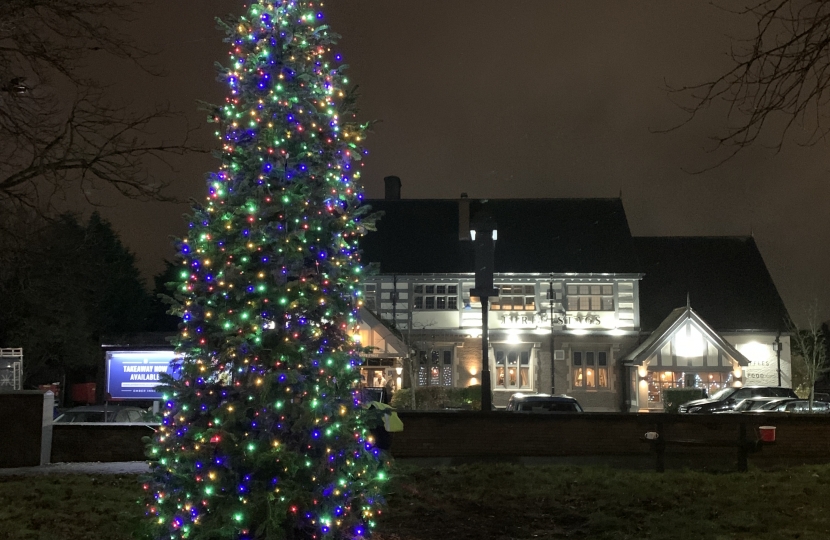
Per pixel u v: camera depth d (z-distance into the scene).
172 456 6.64
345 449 6.88
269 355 6.77
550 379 41.12
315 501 6.64
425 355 41.34
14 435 14.15
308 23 7.44
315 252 7.04
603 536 8.31
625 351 41.53
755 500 10.15
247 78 7.21
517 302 41.97
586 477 12.20
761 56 6.69
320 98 7.37
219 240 6.83
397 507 9.99
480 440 15.96
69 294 30.80
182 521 6.54
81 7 9.24
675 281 44.78
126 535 8.10
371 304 41.59
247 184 6.98
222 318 6.72
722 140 7.02
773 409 32.00
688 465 14.86
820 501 10.02
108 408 20.09
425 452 15.81
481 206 20.97
